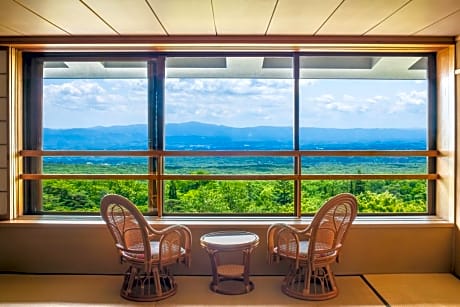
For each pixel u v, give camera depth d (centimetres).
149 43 353
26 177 379
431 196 391
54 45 358
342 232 306
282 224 316
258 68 389
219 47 364
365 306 290
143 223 290
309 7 272
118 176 379
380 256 359
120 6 269
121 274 356
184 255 319
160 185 381
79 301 299
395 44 355
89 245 356
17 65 374
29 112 388
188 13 285
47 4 265
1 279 344
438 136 386
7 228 356
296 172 383
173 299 303
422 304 294
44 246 357
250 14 288
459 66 350
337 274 357
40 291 317
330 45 357
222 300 301
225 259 357
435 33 343
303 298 301
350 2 263
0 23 311
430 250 360
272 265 356
